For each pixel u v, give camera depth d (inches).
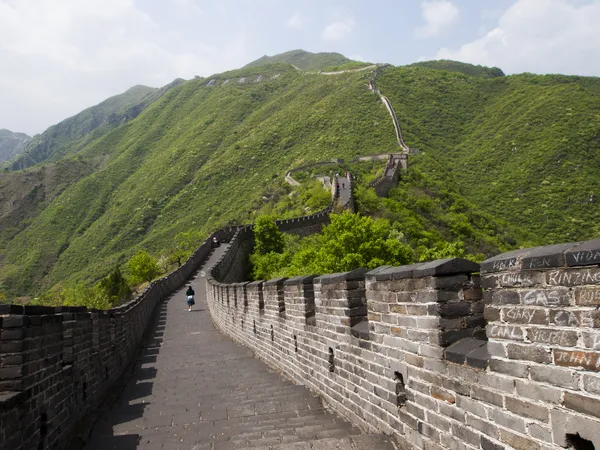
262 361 512.1
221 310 815.1
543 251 138.6
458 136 5187.0
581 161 3885.3
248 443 262.1
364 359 261.7
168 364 557.3
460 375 178.2
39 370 242.7
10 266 4628.4
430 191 3595.0
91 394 353.7
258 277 1923.0
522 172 3927.2
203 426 302.8
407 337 214.4
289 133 5487.2
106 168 6530.5
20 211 5999.0
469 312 193.5
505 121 4955.7
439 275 192.7
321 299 326.3
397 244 1501.0
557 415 135.9
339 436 260.2
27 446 221.6
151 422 322.3
